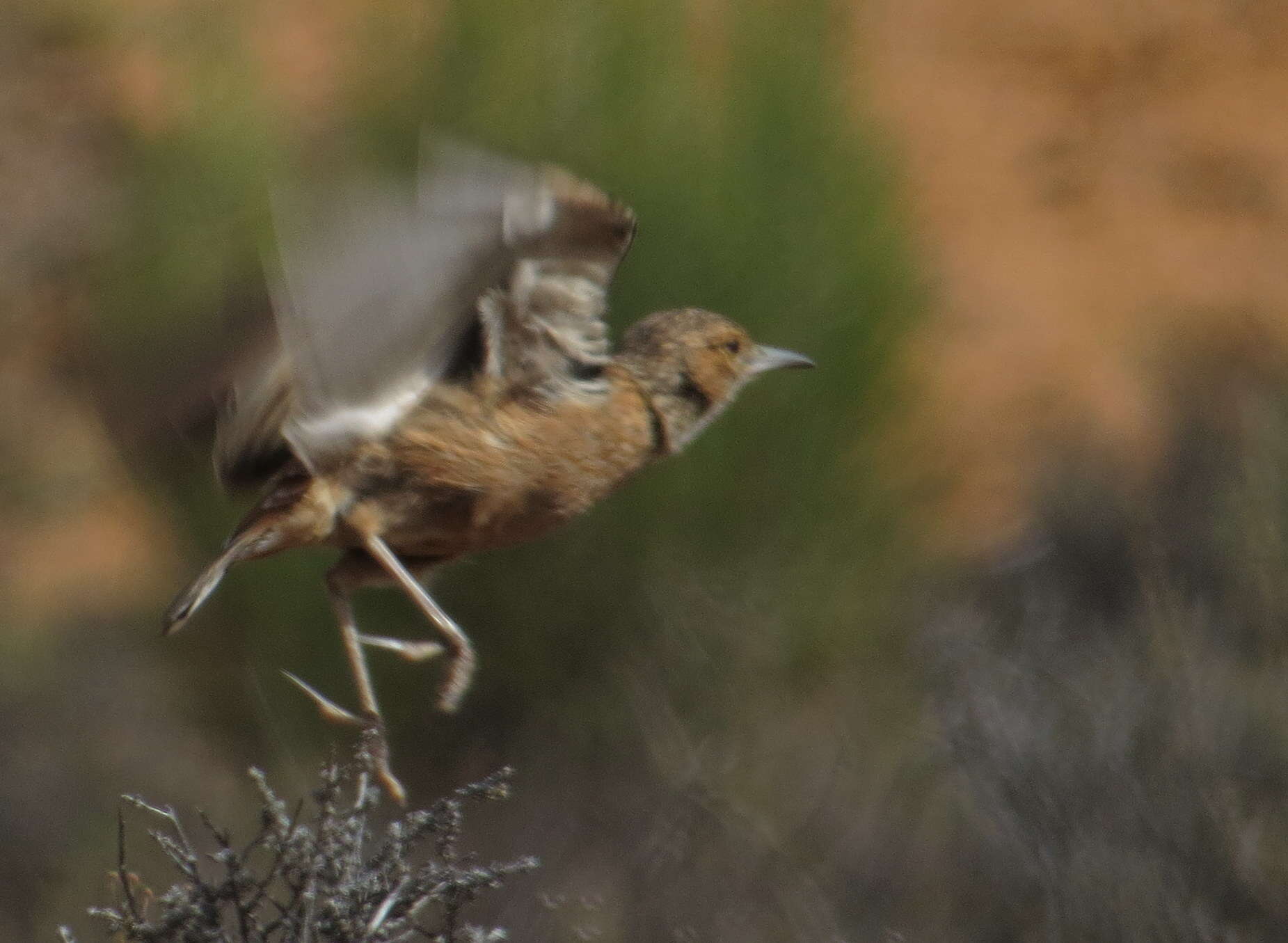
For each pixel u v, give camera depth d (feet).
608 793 59.52
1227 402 98.17
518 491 32.60
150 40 98.53
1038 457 105.70
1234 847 49.37
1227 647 59.52
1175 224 137.80
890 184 71.36
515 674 63.00
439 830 26.43
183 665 67.62
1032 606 62.34
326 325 28.17
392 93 69.46
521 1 67.21
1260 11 147.74
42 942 59.88
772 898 53.57
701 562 64.85
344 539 31.27
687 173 66.28
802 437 66.54
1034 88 145.28
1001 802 51.75
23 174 86.22
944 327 116.78
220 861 26.27
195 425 30.22
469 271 29.04
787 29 70.44
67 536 84.07
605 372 34.63
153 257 67.15
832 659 65.05
